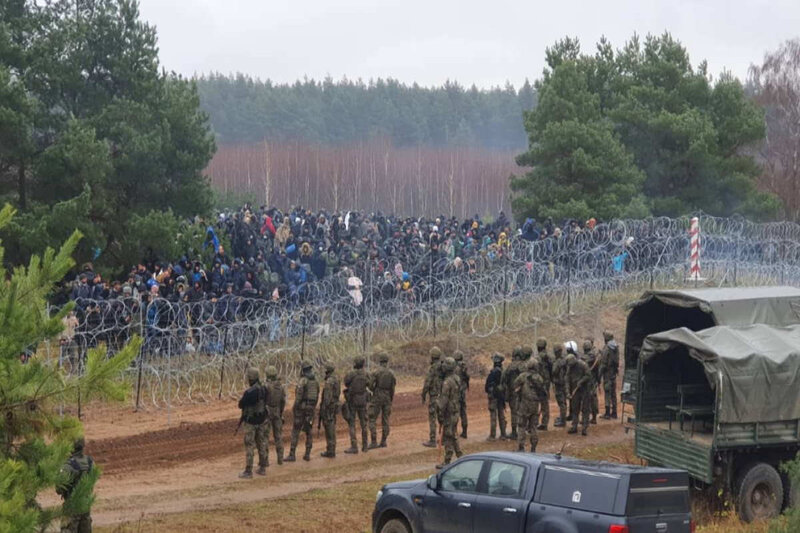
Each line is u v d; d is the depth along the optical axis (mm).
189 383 53281
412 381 58094
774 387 34250
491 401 45875
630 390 42375
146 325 49844
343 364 57688
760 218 97625
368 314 60531
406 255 67688
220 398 52312
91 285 52781
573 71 96375
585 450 43719
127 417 48406
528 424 42781
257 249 66125
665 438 36312
